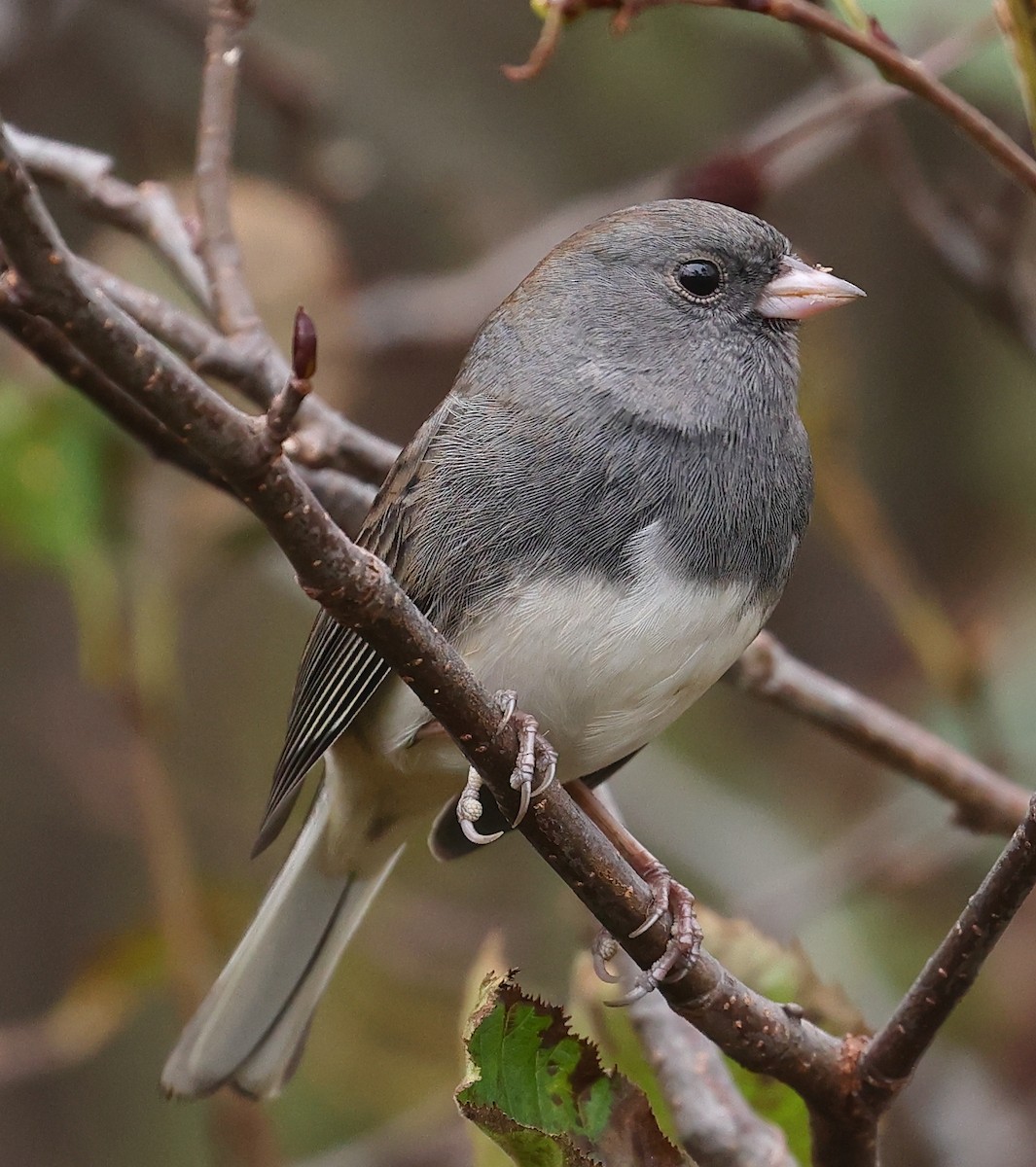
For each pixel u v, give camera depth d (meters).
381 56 12.45
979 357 11.91
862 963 10.00
